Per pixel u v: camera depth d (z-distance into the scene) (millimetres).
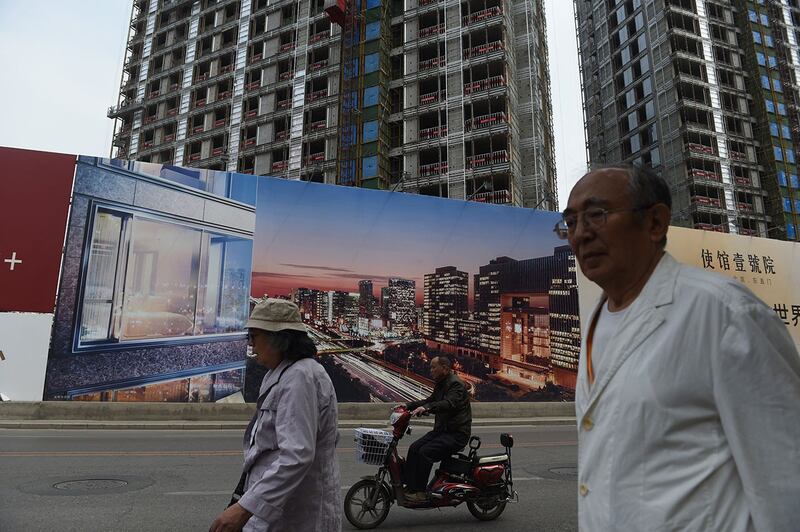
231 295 18953
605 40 61219
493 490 5512
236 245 19359
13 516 5199
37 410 14352
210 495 6266
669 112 50688
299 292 19859
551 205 44188
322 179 43281
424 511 5941
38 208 16969
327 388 2248
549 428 16047
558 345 22391
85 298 16891
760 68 53031
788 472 1021
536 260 22953
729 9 55375
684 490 1109
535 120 40969
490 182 37656
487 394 21125
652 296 1292
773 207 49156
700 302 1183
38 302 16406
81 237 17219
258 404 2205
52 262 16766
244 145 47625
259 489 1911
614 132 58406
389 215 21609
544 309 22547
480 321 21750
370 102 41781
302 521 2064
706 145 49406
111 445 10312
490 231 22703
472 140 38188
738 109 51656
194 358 18000
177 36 56812
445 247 22000
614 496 1191
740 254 27469
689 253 26391
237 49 50844
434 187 39500
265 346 2252
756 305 1139
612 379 1290
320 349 19750
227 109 49562
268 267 19641
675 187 49062
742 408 1067
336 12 44125
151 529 4938
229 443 11094
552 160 47094
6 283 16219
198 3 55750
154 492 6359
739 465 1053
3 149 16969
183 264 18406
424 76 41312
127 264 17625
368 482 5324
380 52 42531
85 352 16594
